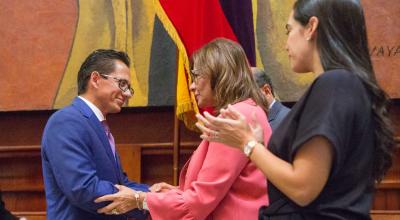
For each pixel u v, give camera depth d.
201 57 2.51
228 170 2.30
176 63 4.95
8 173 5.10
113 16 5.09
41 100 5.07
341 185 1.70
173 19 4.31
